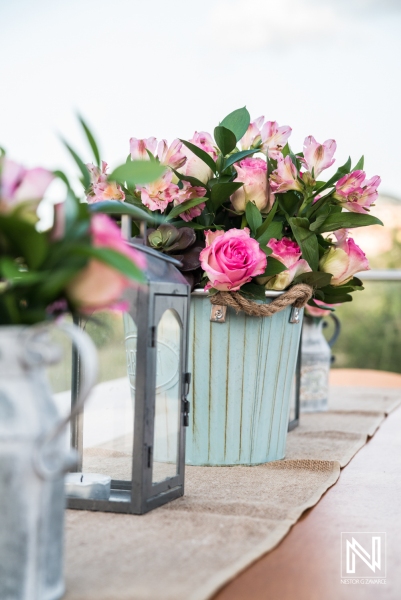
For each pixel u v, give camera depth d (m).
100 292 0.61
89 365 0.58
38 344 0.60
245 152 1.26
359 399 2.11
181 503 0.96
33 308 0.62
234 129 1.30
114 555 0.73
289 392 1.31
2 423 0.59
